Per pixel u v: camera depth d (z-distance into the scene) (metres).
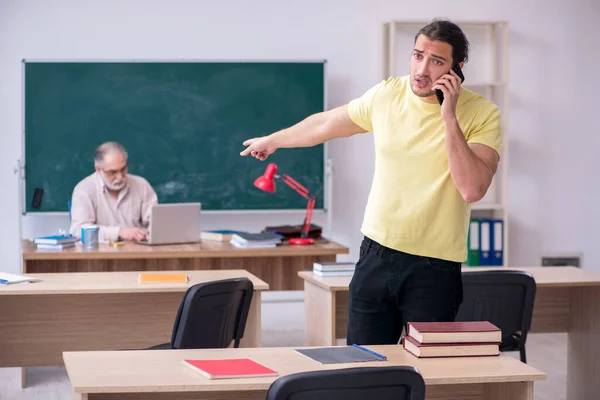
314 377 1.94
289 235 5.48
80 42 6.21
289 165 6.41
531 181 6.82
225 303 3.34
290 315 6.60
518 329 3.82
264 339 6.11
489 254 6.48
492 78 6.70
